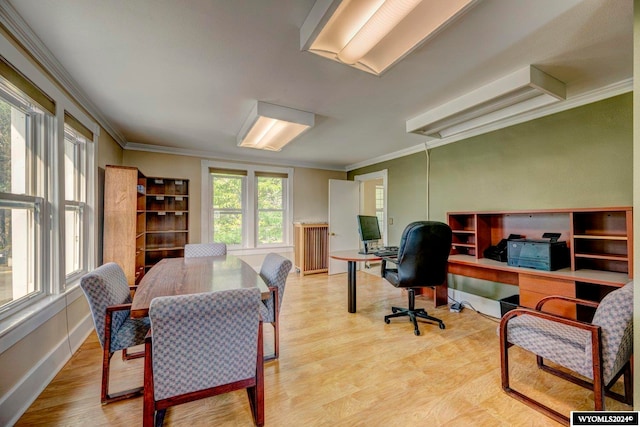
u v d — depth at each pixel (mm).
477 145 3432
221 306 1267
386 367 2049
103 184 3174
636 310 1203
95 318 1626
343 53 1671
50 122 2018
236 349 1357
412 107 2732
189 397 1301
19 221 1759
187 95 2477
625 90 2244
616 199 2293
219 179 5023
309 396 1719
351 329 2738
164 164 4457
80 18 1496
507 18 1484
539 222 2809
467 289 3502
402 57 1712
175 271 2242
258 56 1869
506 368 1748
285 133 3129
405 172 4578
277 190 5531
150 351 1262
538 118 2816
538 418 1531
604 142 2361
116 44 1734
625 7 1402
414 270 2666
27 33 1594
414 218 4387
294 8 1432
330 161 5574
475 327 2805
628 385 1596
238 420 1518
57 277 2029
